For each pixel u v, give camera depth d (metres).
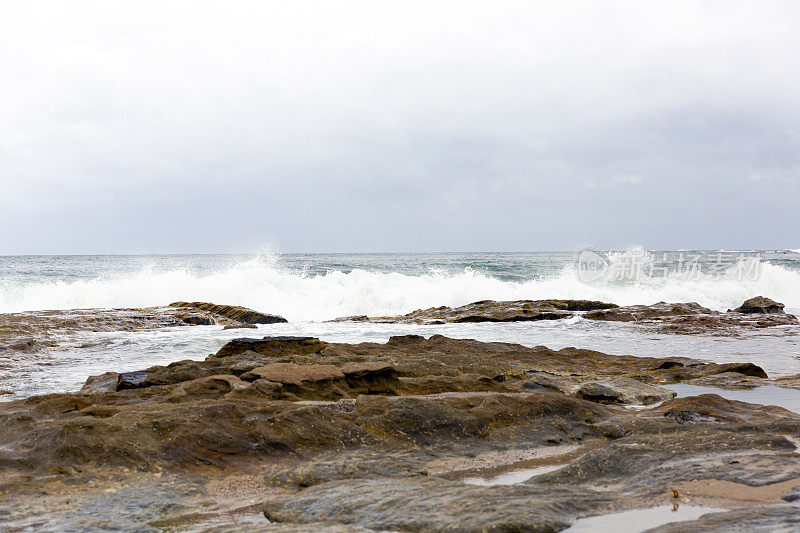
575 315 19.25
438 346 11.10
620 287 28.75
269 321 19.86
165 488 3.98
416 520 3.00
